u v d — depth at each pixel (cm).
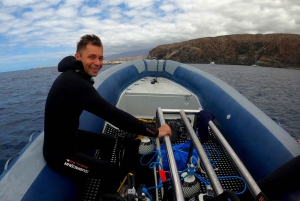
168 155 116
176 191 90
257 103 1494
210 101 307
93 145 173
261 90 2067
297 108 1355
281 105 1436
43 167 130
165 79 496
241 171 106
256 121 205
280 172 140
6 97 1572
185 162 191
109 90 308
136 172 187
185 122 150
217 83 326
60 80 119
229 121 243
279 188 139
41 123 913
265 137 184
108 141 176
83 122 206
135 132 130
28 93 1750
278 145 169
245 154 201
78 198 155
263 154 177
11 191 110
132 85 416
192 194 155
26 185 114
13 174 122
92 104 117
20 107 1227
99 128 244
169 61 519
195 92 369
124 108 351
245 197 178
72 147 133
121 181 152
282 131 184
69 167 131
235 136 224
